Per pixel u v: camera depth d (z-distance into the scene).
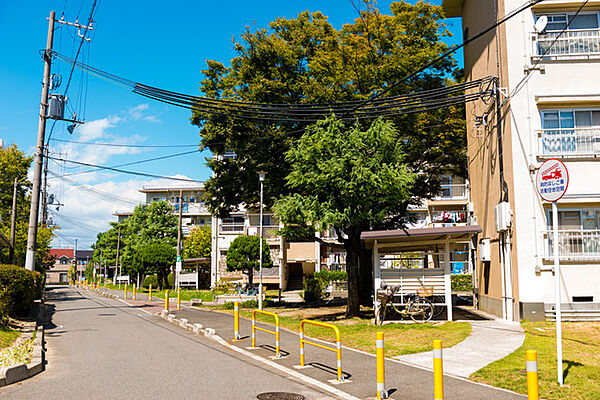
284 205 15.20
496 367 8.38
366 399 6.81
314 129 15.79
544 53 15.38
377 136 14.82
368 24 20.89
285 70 21.44
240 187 23.69
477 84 16.30
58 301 30.03
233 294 32.28
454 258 35.78
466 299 24.73
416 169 23.45
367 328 13.77
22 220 36.16
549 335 11.69
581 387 6.97
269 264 31.62
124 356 10.09
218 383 7.60
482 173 18.73
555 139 14.95
